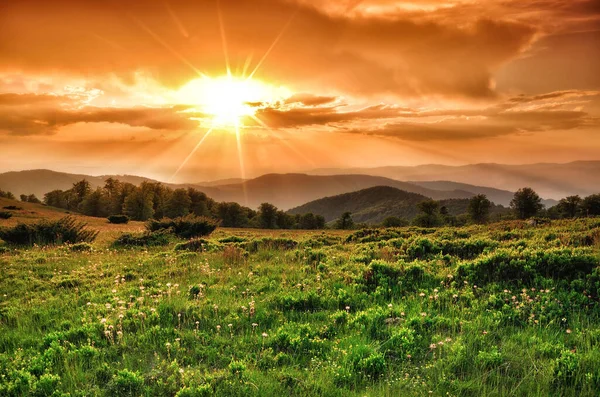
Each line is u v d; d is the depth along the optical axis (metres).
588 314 9.07
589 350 7.19
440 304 10.11
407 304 10.29
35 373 7.33
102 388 6.72
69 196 160.38
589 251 12.73
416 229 27.83
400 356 7.59
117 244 23.08
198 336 8.58
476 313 9.38
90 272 15.09
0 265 16.78
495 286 10.85
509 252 13.34
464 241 17.08
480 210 108.31
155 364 7.52
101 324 9.20
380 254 15.86
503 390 6.22
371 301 10.78
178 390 6.61
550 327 8.50
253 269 14.38
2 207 114.69
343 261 15.22
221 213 134.62
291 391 6.59
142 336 8.52
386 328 8.72
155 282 13.31
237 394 6.40
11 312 10.59
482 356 7.14
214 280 13.30
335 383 6.81
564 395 6.20
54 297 11.95
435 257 14.91
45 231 24.45
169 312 9.95
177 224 27.62
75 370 7.22
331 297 10.95
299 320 9.66
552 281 10.62
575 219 25.14
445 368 6.95
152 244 23.02
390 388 6.54
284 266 14.72
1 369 7.43
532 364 6.95
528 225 24.53
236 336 8.70
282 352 7.88
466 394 6.31
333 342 8.28
